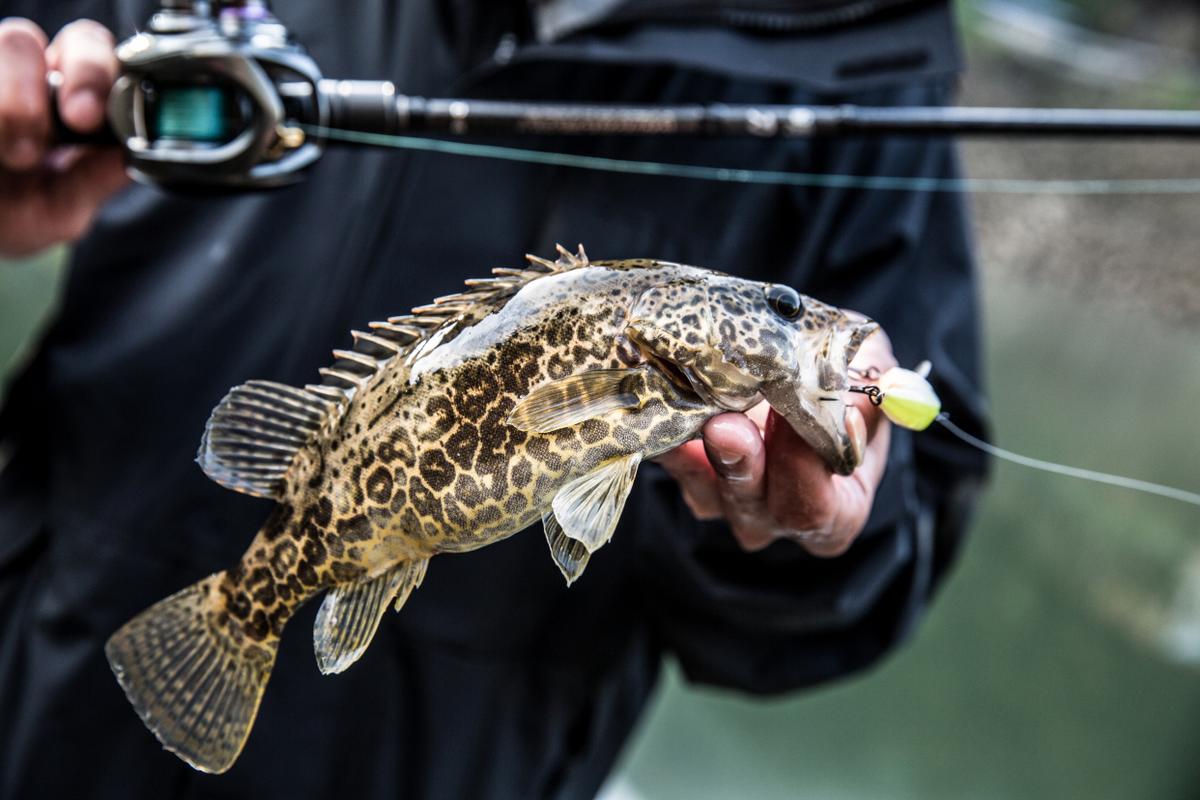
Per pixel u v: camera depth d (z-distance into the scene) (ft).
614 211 3.02
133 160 2.56
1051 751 5.99
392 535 2.20
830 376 2.27
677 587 3.03
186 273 3.03
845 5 2.99
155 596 3.01
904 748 5.94
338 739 3.01
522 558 3.03
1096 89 18.61
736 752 5.79
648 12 2.97
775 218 3.07
